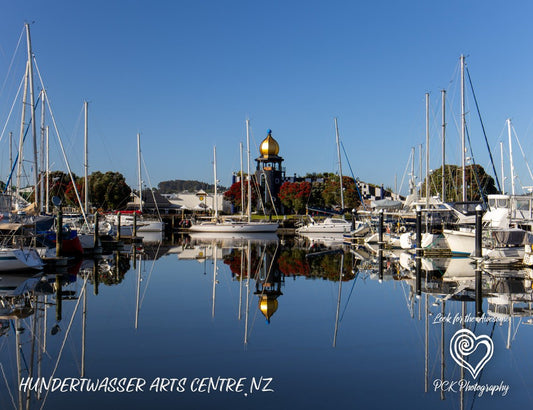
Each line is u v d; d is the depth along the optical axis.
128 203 111.38
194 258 44.75
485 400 12.05
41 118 47.75
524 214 40.34
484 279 30.66
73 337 17.23
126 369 14.02
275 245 60.94
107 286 28.00
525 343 16.70
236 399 11.97
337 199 110.19
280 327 18.70
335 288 27.83
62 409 11.49
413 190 67.38
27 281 29.41
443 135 49.66
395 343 16.66
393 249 53.53
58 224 36.00
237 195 122.88
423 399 12.09
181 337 17.23
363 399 12.00
